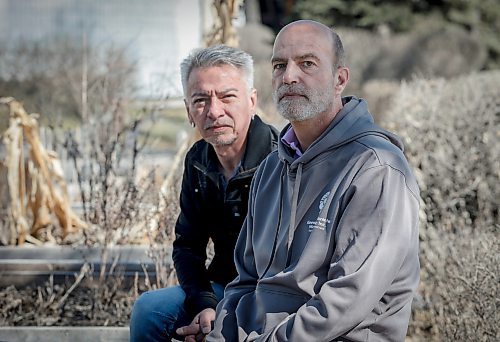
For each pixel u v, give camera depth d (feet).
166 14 41.11
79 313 15.65
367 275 9.09
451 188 18.44
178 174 17.54
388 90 40.81
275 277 9.89
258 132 11.91
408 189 9.53
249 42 63.36
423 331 14.89
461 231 15.89
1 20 43.88
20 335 14.02
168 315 11.87
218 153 11.96
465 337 12.82
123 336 13.98
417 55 64.34
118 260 16.01
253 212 10.93
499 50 69.56
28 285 16.76
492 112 19.61
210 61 11.69
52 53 39.55
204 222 12.43
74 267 16.67
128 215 16.63
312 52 10.01
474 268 13.24
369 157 9.60
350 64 63.62
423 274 15.78
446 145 18.89
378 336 9.55
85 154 19.35
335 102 10.25
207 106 11.71
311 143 10.29
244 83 11.81
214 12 18.02
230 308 10.75
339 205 9.59
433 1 69.97
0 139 19.43
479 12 70.64
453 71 63.98
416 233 9.57
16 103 18.94
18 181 18.92
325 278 9.65
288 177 10.34
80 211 20.84
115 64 24.76
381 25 68.54
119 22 42.22
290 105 10.01
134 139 18.11
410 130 19.44
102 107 19.76
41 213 19.10
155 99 26.58
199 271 12.22
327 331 9.10
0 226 18.98
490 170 18.58
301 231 10.02
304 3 69.15
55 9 44.21
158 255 15.47
